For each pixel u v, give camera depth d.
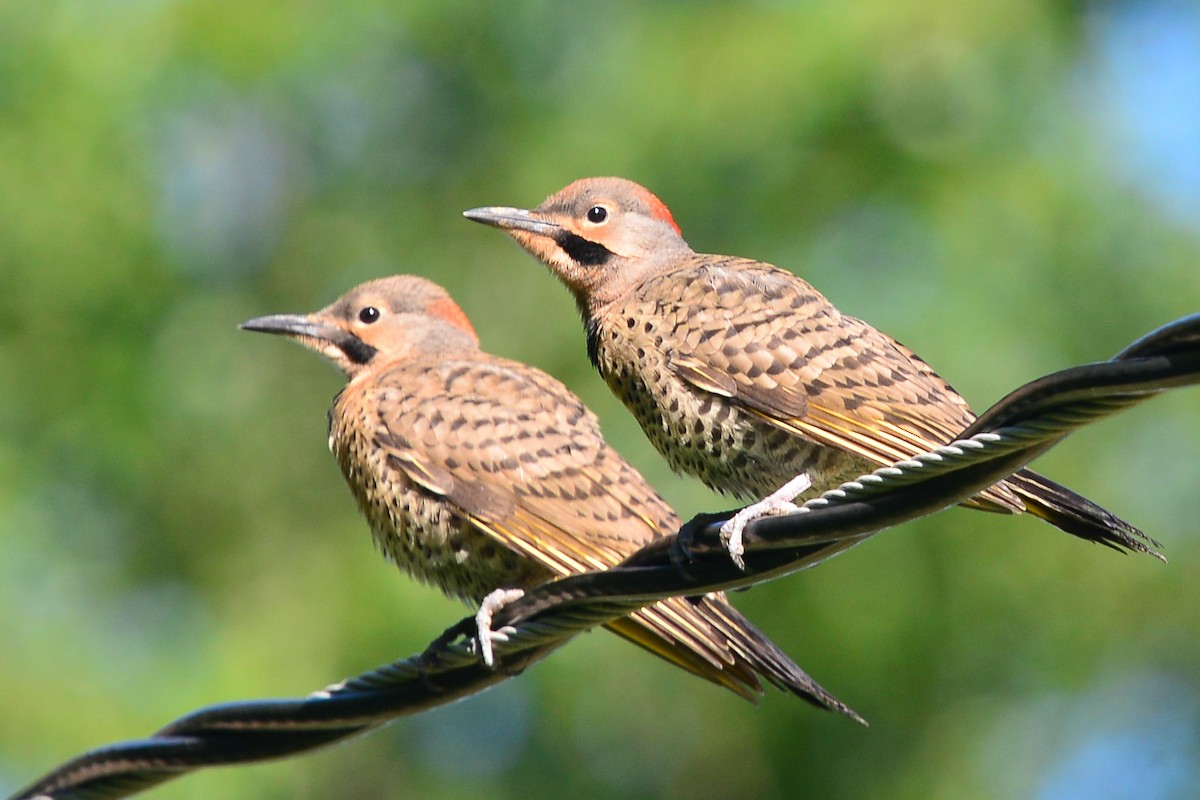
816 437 7.99
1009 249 15.27
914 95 15.56
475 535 8.34
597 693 15.62
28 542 16.25
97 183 16.91
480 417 8.41
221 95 17.80
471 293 17.78
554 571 8.17
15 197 16.70
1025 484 7.27
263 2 17.45
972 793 15.15
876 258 15.38
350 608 16.08
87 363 17.12
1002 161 15.57
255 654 15.78
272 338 18.52
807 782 15.55
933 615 14.80
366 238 18.75
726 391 8.11
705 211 15.89
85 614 16.36
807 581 14.86
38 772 14.55
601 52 17.30
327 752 15.74
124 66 17.05
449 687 7.36
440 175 18.42
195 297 18.17
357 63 18.06
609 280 9.25
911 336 14.77
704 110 15.74
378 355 9.50
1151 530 15.14
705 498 14.55
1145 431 15.39
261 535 17.70
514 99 18.03
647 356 8.34
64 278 16.98
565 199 9.40
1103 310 15.42
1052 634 15.09
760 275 8.55
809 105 15.50
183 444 17.67
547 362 16.83
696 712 15.68
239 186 19.03
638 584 6.94
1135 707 15.70
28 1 17.05
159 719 15.07
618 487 8.25
